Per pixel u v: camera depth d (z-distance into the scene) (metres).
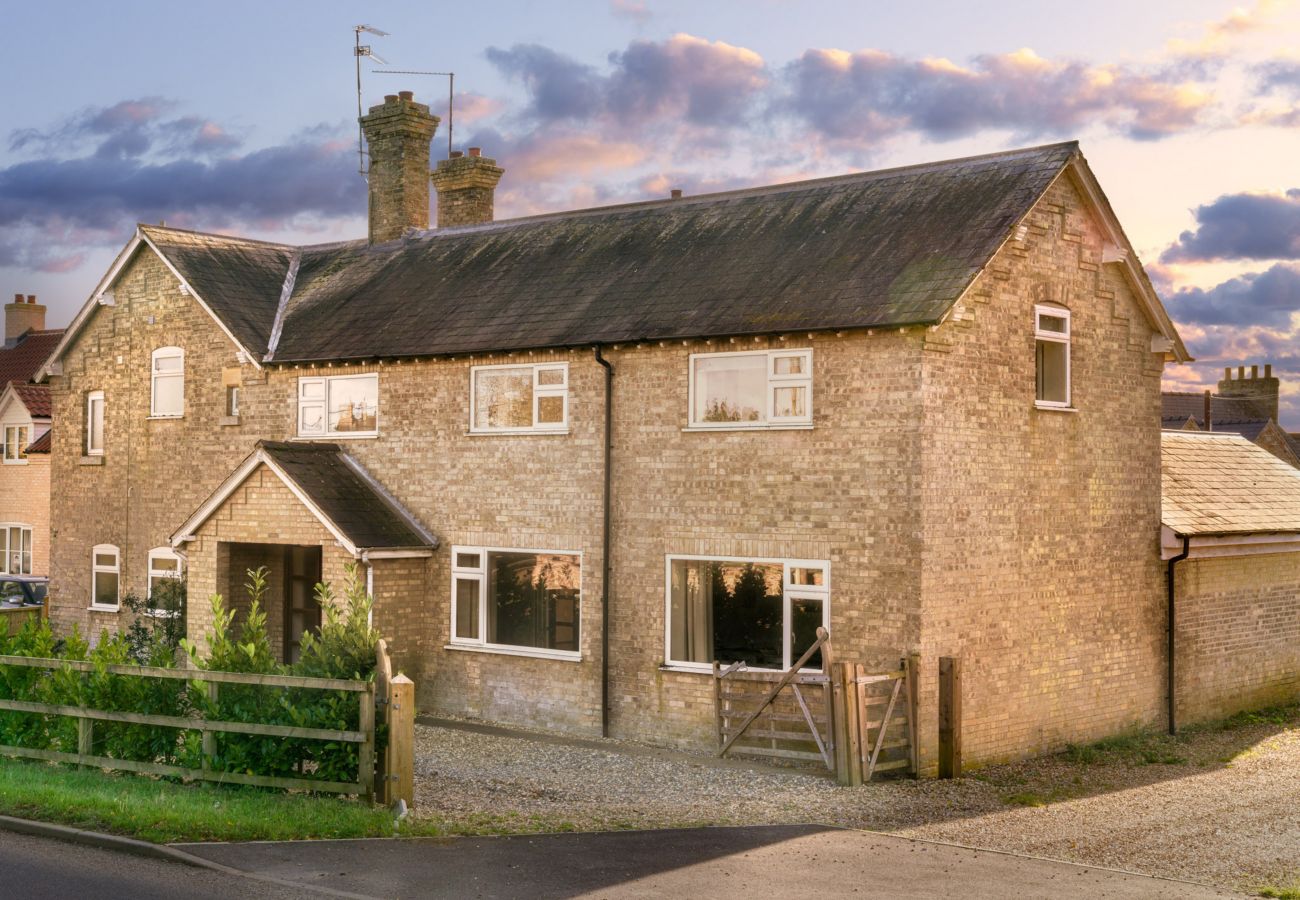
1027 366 20.64
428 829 13.80
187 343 27.58
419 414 23.94
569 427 22.03
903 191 22.11
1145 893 12.62
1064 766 19.98
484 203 30.38
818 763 19.02
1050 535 20.98
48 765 16.31
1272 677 26.05
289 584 26.25
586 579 21.78
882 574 18.84
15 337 51.59
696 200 24.80
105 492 29.12
